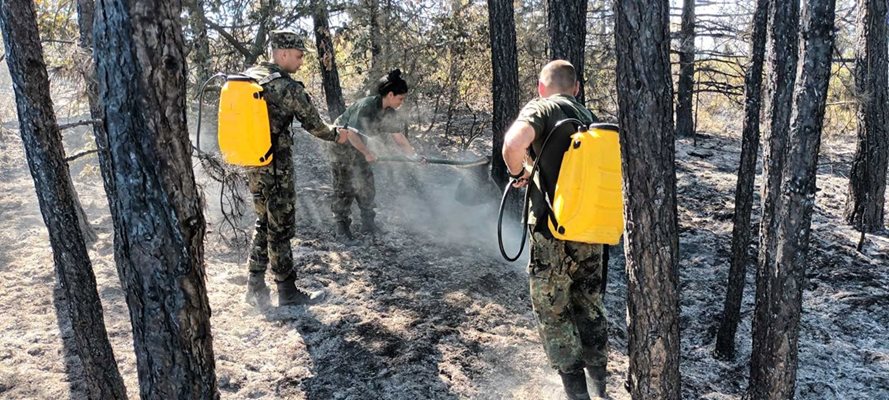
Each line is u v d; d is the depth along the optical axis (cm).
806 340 495
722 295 562
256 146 377
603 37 1053
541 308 313
